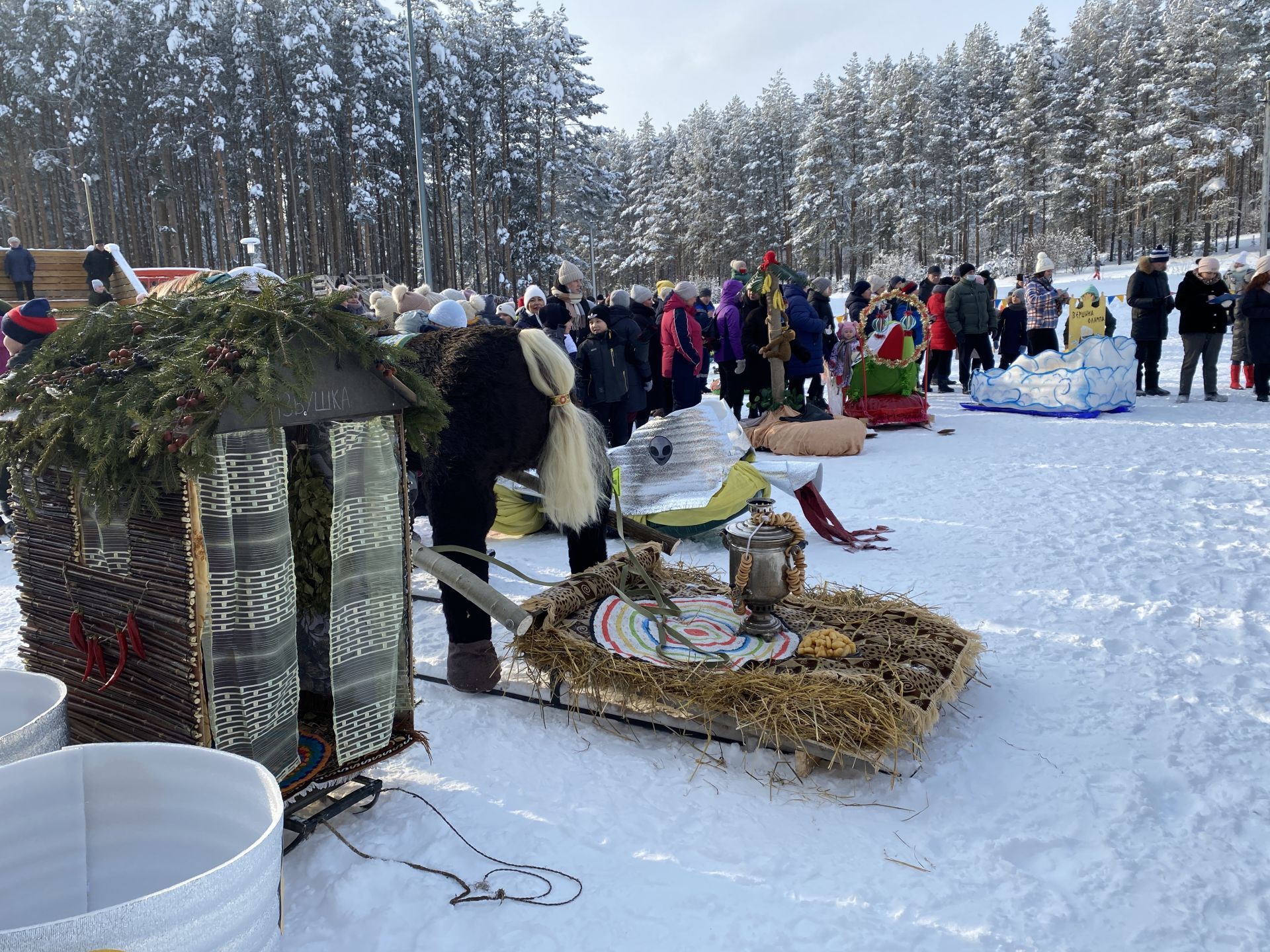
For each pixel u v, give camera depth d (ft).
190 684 7.13
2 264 46.21
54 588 8.13
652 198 264.31
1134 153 189.98
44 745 6.42
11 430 7.71
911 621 11.55
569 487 11.62
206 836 5.69
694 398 32.09
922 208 208.23
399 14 140.26
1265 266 35.19
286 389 7.28
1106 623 13.30
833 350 35.09
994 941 6.72
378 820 8.68
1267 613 13.43
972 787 8.96
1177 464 24.56
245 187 129.18
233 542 7.31
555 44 155.02
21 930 3.86
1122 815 8.36
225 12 122.42
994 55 240.73
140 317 8.16
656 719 10.21
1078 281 140.77
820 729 8.87
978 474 24.86
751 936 6.85
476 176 143.23
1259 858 7.69
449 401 11.00
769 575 10.69
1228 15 194.29
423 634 14.08
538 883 7.60
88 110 120.67
